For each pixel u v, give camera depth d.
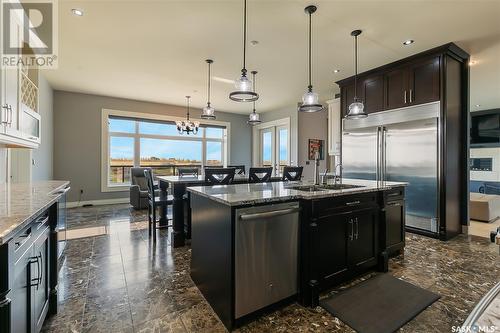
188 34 3.08
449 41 3.22
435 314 1.77
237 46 3.39
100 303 1.90
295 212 1.89
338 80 4.77
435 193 3.38
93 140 5.89
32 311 1.31
